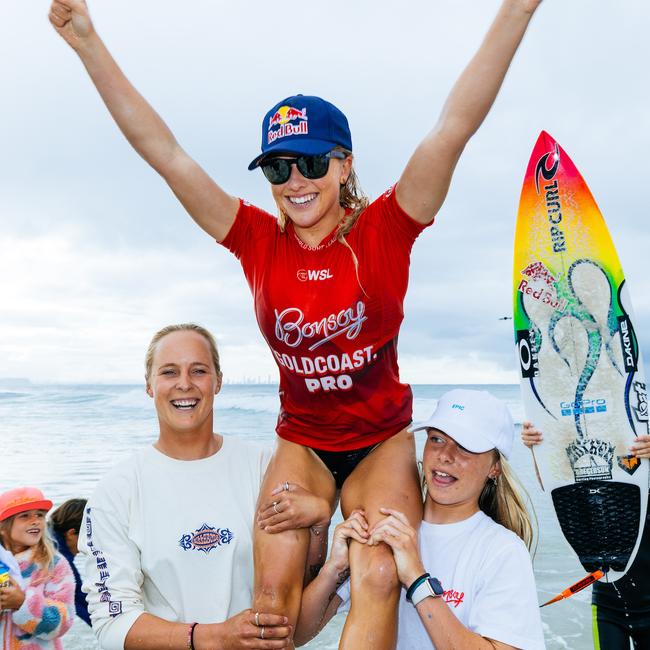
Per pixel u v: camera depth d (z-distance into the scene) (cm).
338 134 265
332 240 263
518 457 1302
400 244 260
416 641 261
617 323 434
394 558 244
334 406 271
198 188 273
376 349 263
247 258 279
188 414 304
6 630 418
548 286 449
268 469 282
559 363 439
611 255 443
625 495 416
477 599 252
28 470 1255
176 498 301
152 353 319
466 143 248
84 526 304
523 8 233
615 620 447
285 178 260
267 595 251
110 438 1702
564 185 458
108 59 263
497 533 263
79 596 459
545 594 653
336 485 287
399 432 281
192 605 291
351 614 239
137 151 274
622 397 426
